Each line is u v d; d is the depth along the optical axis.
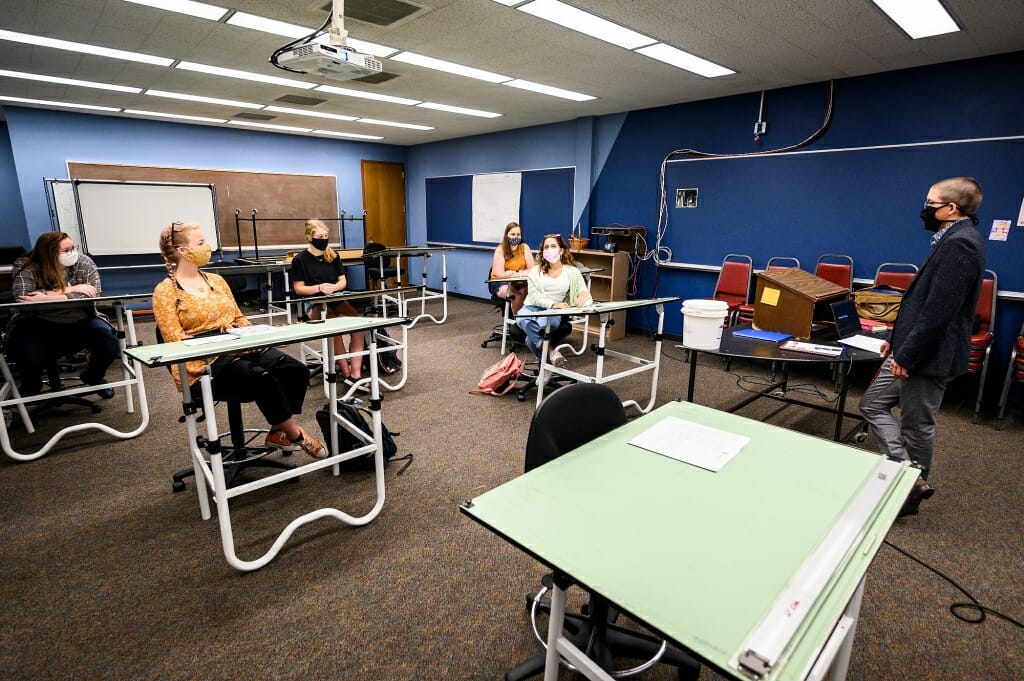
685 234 5.28
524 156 6.84
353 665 1.50
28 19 3.07
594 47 3.49
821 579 0.84
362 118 6.25
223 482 1.77
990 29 3.01
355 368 3.84
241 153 7.15
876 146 4.02
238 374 2.19
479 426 3.19
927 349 1.99
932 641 1.59
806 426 3.24
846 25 3.00
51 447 2.81
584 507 1.06
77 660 1.50
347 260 7.09
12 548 2.01
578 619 1.55
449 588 1.81
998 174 3.51
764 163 4.62
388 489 2.46
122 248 6.34
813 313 2.73
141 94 5.04
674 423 1.52
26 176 5.81
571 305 3.66
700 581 0.84
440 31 3.25
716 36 3.22
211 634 1.60
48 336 3.04
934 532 2.13
